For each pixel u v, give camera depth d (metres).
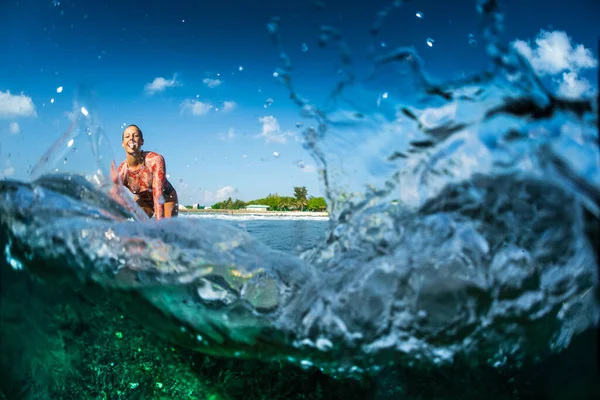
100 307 1.24
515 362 0.94
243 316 1.12
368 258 1.13
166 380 1.21
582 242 0.85
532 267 0.93
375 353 1.04
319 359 1.07
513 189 0.98
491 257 1.00
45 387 1.19
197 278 1.21
